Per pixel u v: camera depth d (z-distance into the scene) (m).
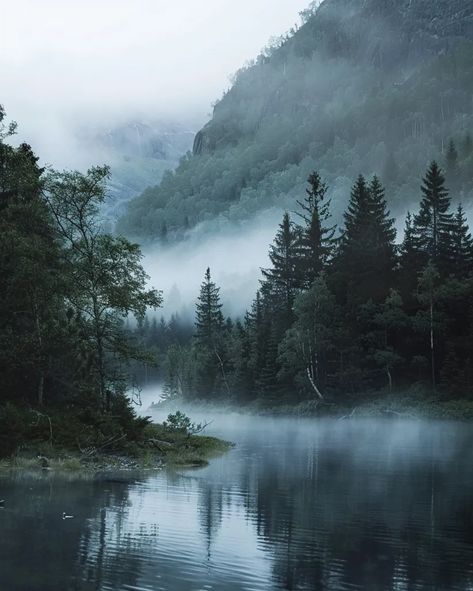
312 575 14.26
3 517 19.59
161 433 44.72
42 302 44.81
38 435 36.88
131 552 15.80
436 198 102.31
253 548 16.45
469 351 84.69
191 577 13.95
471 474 30.62
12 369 42.19
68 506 21.62
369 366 90.81
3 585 13.12
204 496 24.09
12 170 50.62
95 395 42.81
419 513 20.95
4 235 45.34
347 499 23.56
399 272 97.19
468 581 13.95
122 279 45.12
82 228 45.41
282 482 27.95
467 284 88.25
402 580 13.98
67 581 13.45
